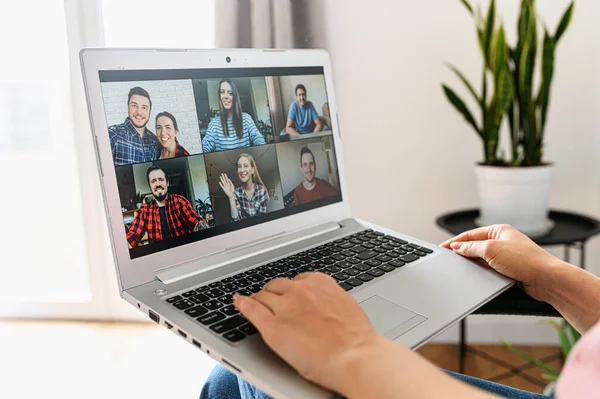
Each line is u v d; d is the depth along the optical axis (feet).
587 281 2.09
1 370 5.81
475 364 5.57
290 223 2.69
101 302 6.78
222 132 2.44
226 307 1.92
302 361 1.44
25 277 7.00
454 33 5.34
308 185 2.82
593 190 5.41
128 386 5.51
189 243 2.26
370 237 2.80
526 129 4.60
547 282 2.17
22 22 6.25
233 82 2.52
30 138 6.67
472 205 5.65
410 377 1.29
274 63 2.72
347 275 2.31
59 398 5.31
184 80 2.33
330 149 2.98
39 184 6.80
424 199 5.72
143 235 2.12
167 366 5.87
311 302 1.54
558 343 5.82
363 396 1.31
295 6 5.14
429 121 5.56
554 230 4.56
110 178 2.06
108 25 6.09
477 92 5.41
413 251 2.60
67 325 6.75
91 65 2.06
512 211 4.50
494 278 2.31
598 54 5.16
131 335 6.52
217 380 2.26
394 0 5.37
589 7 5.08
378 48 5.48
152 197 2.17
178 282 2.14
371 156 5.71
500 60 4.40
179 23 6.00
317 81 2.94
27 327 6.71
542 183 4.45
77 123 6.25
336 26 5.48
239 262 2.38
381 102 5.58
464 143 5.55
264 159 2.61
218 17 5.12
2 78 6.47
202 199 2.33
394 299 2.10
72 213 6.84
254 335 1.70
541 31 5.20
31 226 6.89
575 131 5.34
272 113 2.68
